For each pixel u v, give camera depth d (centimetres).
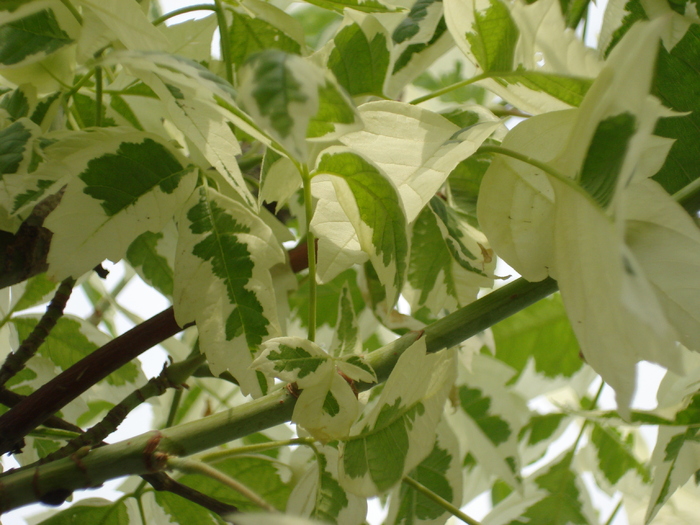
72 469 49
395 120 50
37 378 60
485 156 57
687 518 63
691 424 54
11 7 50
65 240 50
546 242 48
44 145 52
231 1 55
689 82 52
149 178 51
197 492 52
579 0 57
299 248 62
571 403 74
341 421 48
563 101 52
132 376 63
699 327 45
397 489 58
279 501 56
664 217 45
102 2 48
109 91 58
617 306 43
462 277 61
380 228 49
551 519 65
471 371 65
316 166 48
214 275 51
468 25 51
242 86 41
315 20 79
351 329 56
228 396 71
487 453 67
